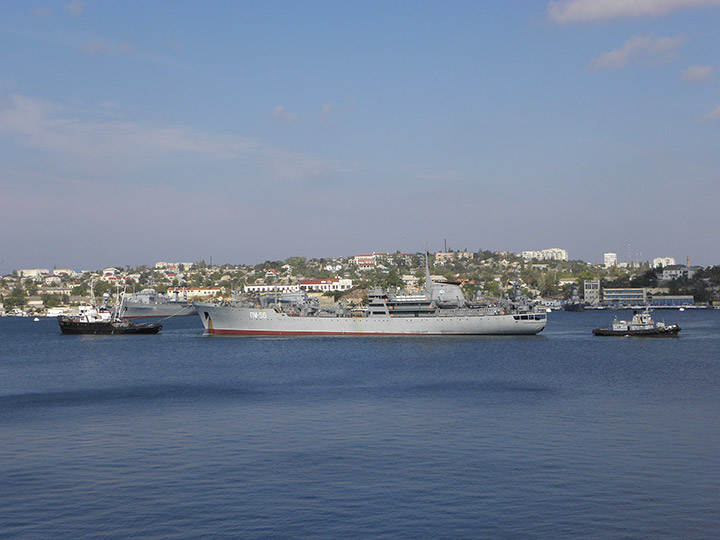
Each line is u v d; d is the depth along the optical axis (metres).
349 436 66.75
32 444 65.31
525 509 47.47
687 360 126.06
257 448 62.75
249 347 154.25
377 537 43.47
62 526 45.59
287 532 44.31
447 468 56.16
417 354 136.50
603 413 76.44
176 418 76.12
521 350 143.25
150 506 48.72
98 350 156.12
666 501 48.78
